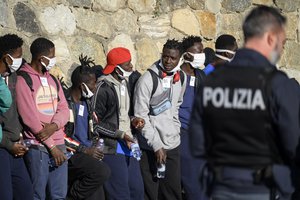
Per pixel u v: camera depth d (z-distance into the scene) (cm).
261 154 1284
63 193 2020
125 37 2497
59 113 2003
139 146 2178
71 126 2069
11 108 1884
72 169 2058
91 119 2086
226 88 1304
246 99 1287
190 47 2319
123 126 2142
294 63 2942
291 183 1334
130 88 2225
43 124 1962
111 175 2108
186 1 2652
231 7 2778
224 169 1308
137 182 2161
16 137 1886
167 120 2184
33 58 1986
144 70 2542
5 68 1919
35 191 1958
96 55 2422
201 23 2692
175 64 2164
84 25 2397
